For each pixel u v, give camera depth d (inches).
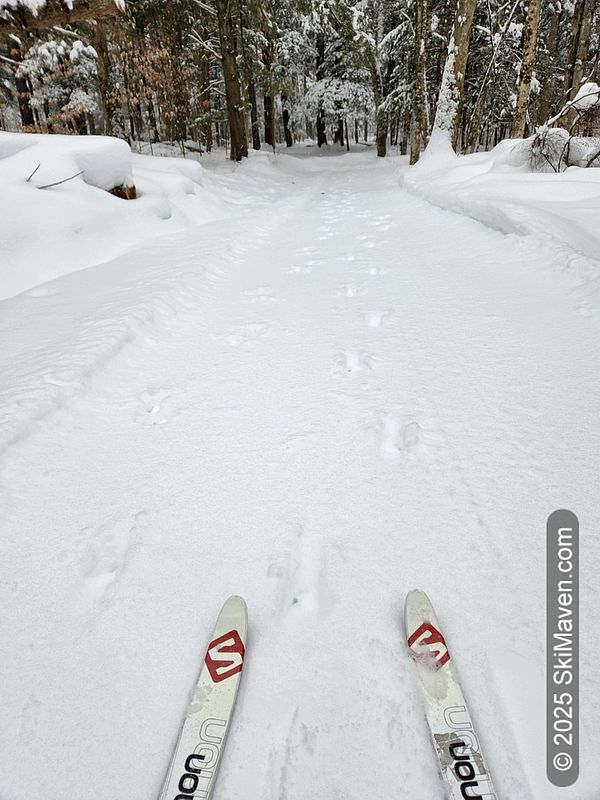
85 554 65.9
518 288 149.4
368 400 98.1
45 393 96.9
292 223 310.7
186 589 60.3
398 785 41.0
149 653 53.0
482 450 80.7
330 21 642.8
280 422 93.4
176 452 86.6
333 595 58.2
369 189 470.9
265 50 695.7
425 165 442.6
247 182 497.4
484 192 265.7
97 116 639.1
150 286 166.6
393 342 123.5
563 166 302.2
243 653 50.8
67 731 45.9
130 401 104.2
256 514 71.3
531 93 603.5
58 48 337.4
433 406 94.0
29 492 77.2
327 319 142.9
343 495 73.6
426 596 55.4
